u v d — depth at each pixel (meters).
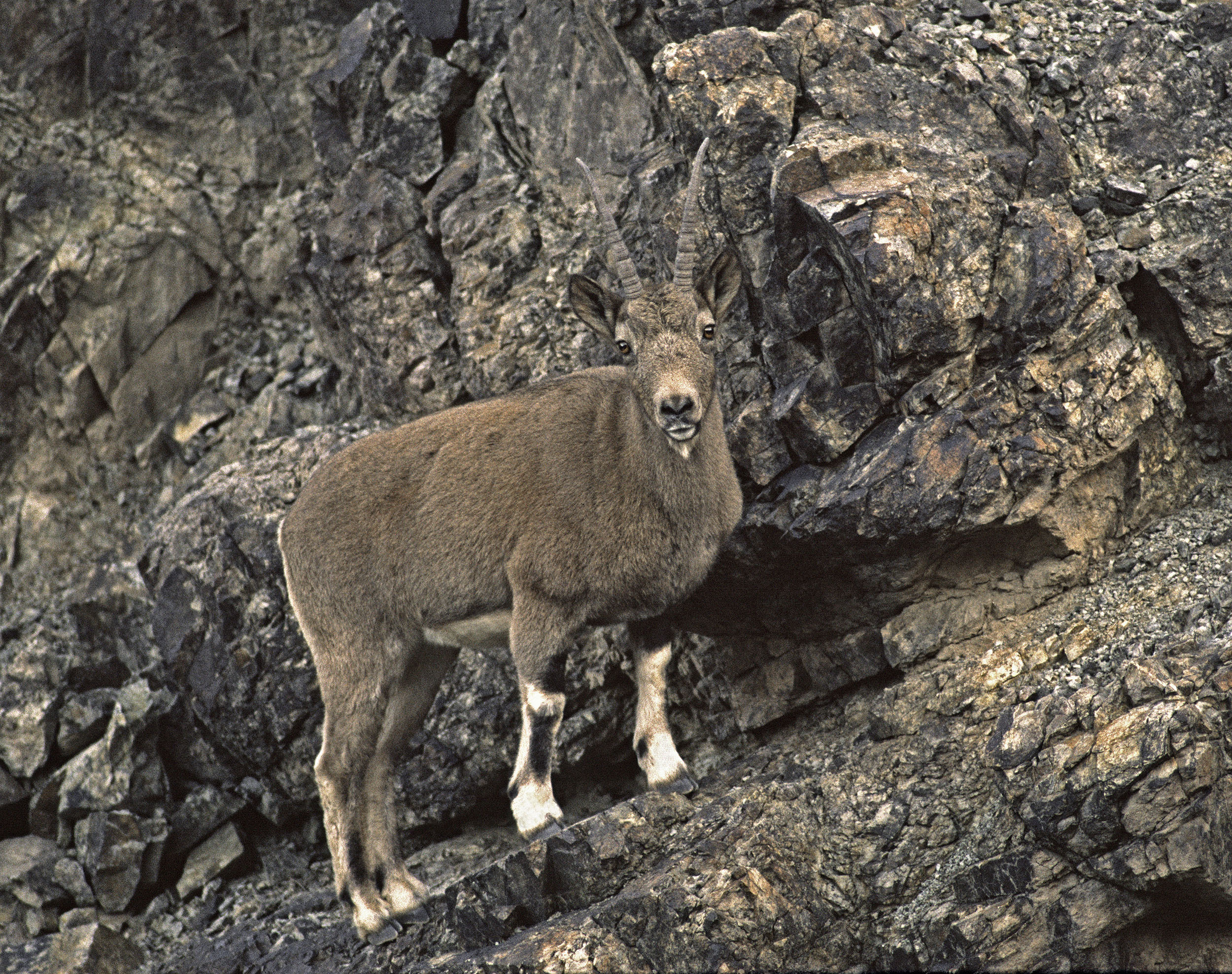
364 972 17.03
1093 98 19.59
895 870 15.36
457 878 19.52
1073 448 17.09
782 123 18.80
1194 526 17.83
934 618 18.02
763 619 19.33
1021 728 15.26
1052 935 13.96
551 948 14.56
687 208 16.16
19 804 22.66
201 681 22.02
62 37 28.72
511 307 22.11
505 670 20.91
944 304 17.05
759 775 17.77
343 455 18.98
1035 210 17.59
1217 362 17.89
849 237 16.91
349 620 18.31
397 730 18.94
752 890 14.84
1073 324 17.20
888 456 17.03
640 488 16.31
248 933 19.73
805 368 18.36
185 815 22.16
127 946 20.27
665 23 20.94
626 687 20.66
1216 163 19.05
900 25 19.97
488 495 17.38
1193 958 14.09
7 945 21.08
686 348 15.38
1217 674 14.15
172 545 22.70
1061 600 17.80
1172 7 20.59
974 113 19.14
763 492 18.47
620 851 15.62
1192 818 13.35
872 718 16.77
